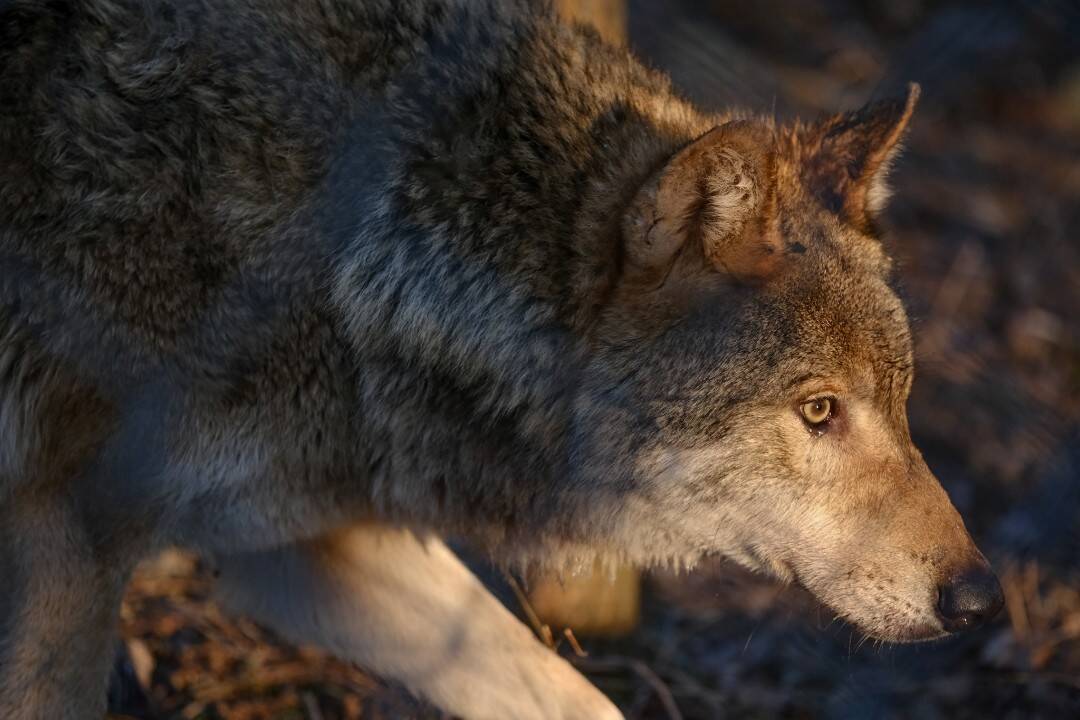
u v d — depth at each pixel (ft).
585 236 24.79
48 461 23.32
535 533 27.71
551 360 25.40
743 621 35.73
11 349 23.08
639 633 35.14
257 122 23.61
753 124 22.95
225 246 23.31
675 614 36.04
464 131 24.67
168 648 31.42
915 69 58.75
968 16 61.57
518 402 25.68
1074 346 47.98
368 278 24.40
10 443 23.21
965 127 59.57
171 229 23.00
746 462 25.18
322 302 24.20
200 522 24.76
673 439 25.25
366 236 24.31
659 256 24.13
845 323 24.90
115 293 22.88
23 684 23.59
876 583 25.81
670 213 23.70
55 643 23.68
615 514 26.73
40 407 23.22
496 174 24.77
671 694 32.78
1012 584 37.04
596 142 25.46
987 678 33.63
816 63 57.93
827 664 34.22
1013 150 58.59
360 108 24.18
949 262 50.60
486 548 28.25
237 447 24.08
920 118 58.34
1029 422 44.04
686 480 25.57
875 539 25.75
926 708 33.01
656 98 27.30
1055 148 59.26
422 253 24.64
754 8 60.29
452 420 25.85
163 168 23.04
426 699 29.07
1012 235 53.06
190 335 23.26
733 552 26.55
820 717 32.81
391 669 28.73
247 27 23.81
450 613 28.50
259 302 23.68
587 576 30.73
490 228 24.82
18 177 22.71
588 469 26.17
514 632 28.68
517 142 24.90
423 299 24.76
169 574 34.06
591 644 34.32
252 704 30.53
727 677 33.73
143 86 23.18
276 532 25.73
